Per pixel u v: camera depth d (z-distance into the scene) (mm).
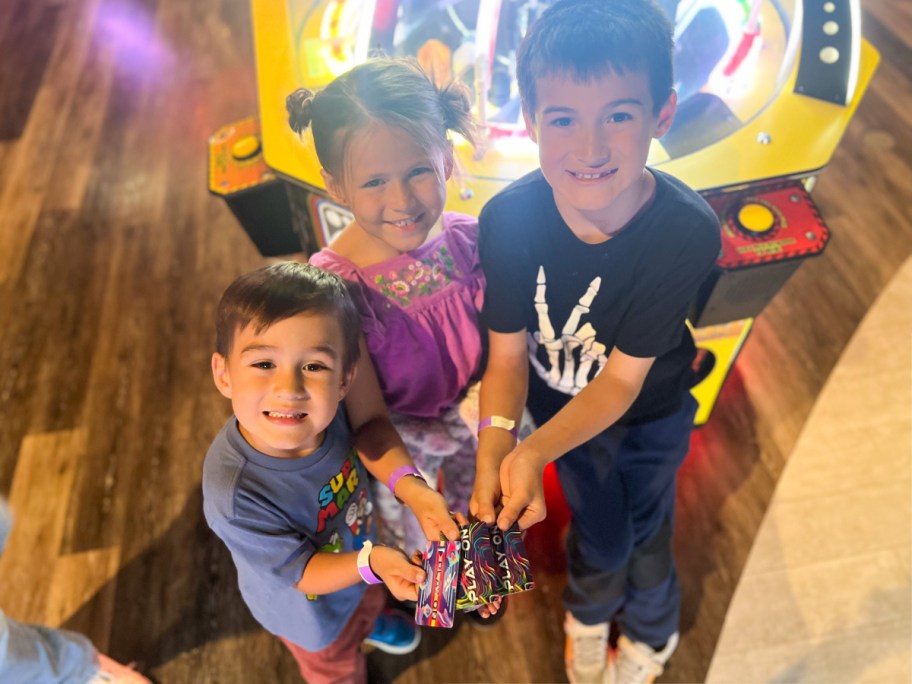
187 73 3121
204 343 2236
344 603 1242
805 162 1299
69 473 1971
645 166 976
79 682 1451
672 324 1024
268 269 908
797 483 1859
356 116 869
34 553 1829
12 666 1275
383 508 1383
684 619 1669
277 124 1395
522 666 1627
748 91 1362
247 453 964
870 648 1607
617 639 1649
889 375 2039
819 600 1677
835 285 2232
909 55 2852
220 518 964
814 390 2023
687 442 1315
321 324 874
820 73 1354
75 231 2562
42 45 3316
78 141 2873
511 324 1086
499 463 1047
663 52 806
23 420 2088
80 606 1743
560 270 1035
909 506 1804
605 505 1274
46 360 2221
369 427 1098
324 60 1429
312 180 1342
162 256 2469
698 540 1781
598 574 1342
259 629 1696
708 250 956
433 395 1200
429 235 1074
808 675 1581
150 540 1844
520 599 1712
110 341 2254
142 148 2828
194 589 1761
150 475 1959
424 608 892
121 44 3289
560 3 807
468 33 1354
